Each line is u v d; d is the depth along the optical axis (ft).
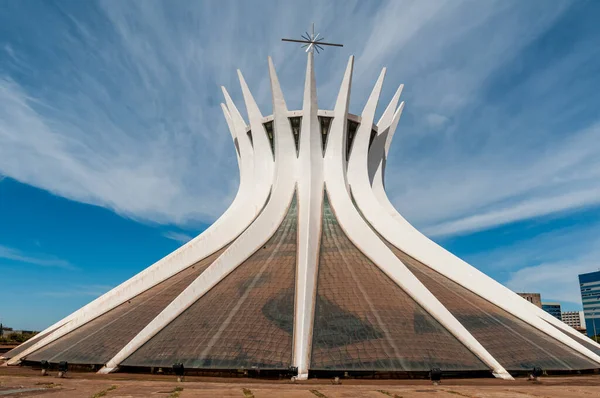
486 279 90.27
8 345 153.07
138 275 92.58
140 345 68.18
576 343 76.18
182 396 42.80
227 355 63.41
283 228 95.35
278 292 76.43
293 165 104.42
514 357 68.74
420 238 102.12
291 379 58.39
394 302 74.64
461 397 44.11
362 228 91.04
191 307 75.61
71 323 81.66
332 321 69.67
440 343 66.95
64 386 50.49
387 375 61.46
